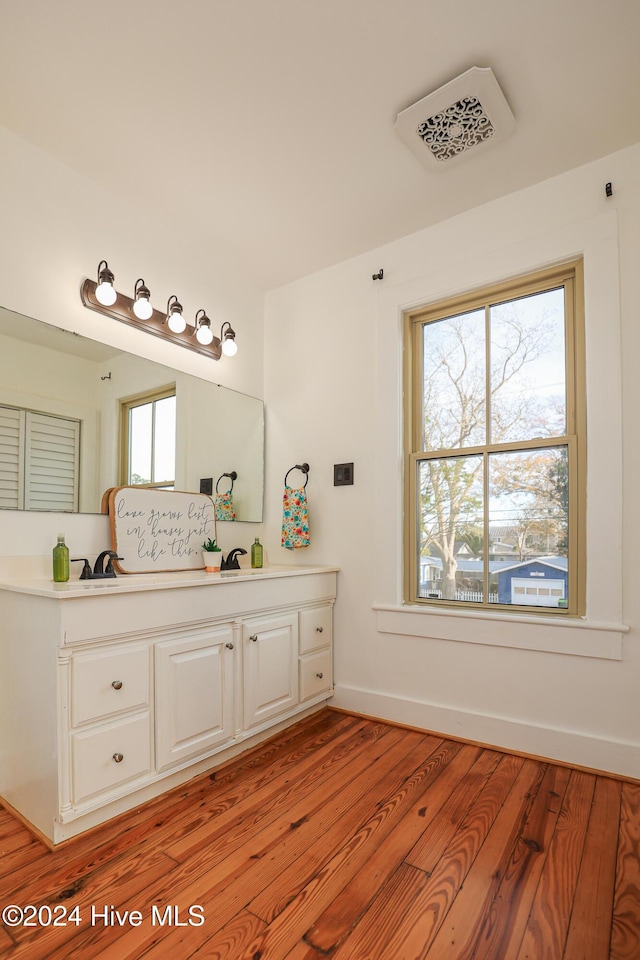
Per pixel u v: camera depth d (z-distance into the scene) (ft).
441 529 7.95
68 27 4.85
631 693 6.21
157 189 7.23
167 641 5.85
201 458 8.48
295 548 9.20
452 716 7.44
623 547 6.32
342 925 3.88
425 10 4.69
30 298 6.36
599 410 6.52
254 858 4.68
